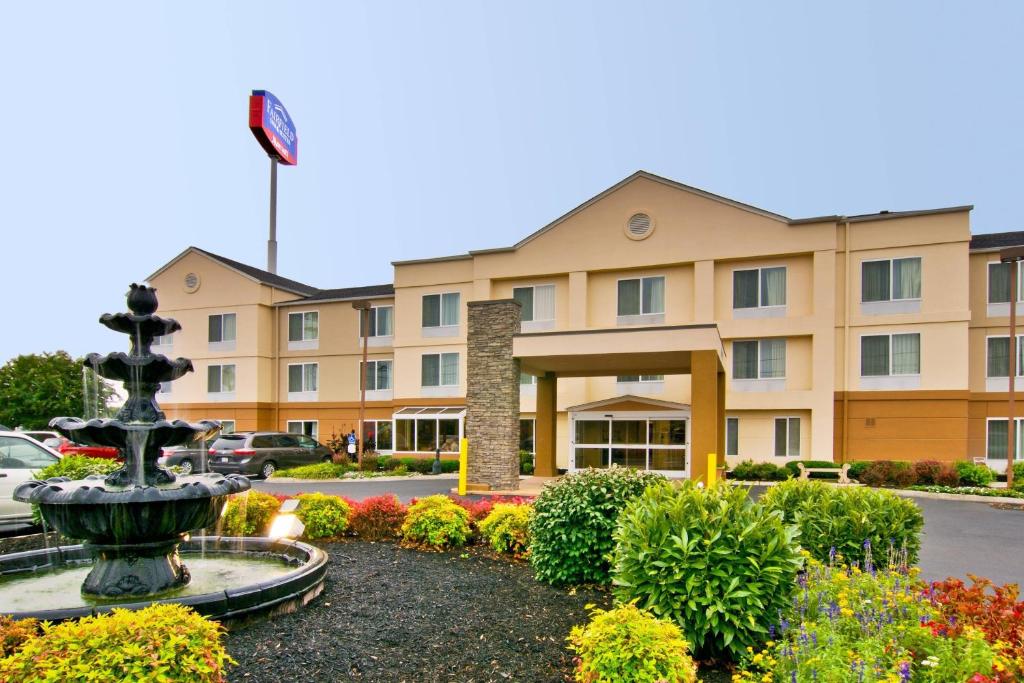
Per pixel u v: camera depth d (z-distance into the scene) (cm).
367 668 446
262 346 3155
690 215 2298
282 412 3158
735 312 2256
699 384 1552
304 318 3162
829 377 2119
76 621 444
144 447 614
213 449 2175
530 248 2511
